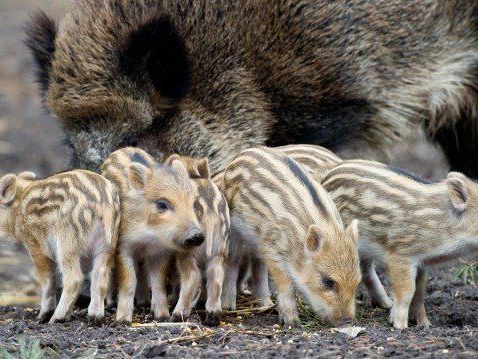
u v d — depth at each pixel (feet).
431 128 51.24
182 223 32.91
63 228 33.94
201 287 36.86
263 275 37.91
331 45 46.85
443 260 35.12
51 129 80.74
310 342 30.94
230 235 36.50
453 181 34.04
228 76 46.16
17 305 43.27
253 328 33.96
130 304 34.47
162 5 45.73
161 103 45.42
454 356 27.81
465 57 50.55
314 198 34.37
